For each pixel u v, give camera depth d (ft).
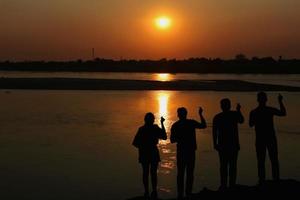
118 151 72.02
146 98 200.13
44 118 120.88
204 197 39.27
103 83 311.06
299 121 115.96
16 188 49.67
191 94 231.09
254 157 67.41
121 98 199.82
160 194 46.62
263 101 41.52
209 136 88.38
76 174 56.18
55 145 77.46
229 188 40.42
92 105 162.91
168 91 257.96
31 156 67.46
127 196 46.60
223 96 213.46
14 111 140.15
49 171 57.77
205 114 130.00
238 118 40.16
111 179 53.83
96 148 74.54
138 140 40.50
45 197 46.32
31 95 217.56
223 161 40.22
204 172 57.11
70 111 140.97
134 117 124.06
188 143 39.40
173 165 61.16
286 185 41.01
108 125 106.11
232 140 39.86
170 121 115.34
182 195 40.04
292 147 77.10
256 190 39.86
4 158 65.87
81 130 97.04
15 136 87.86
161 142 79.66
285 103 172.65
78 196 46.65
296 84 347.36
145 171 40.57
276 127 103.91
